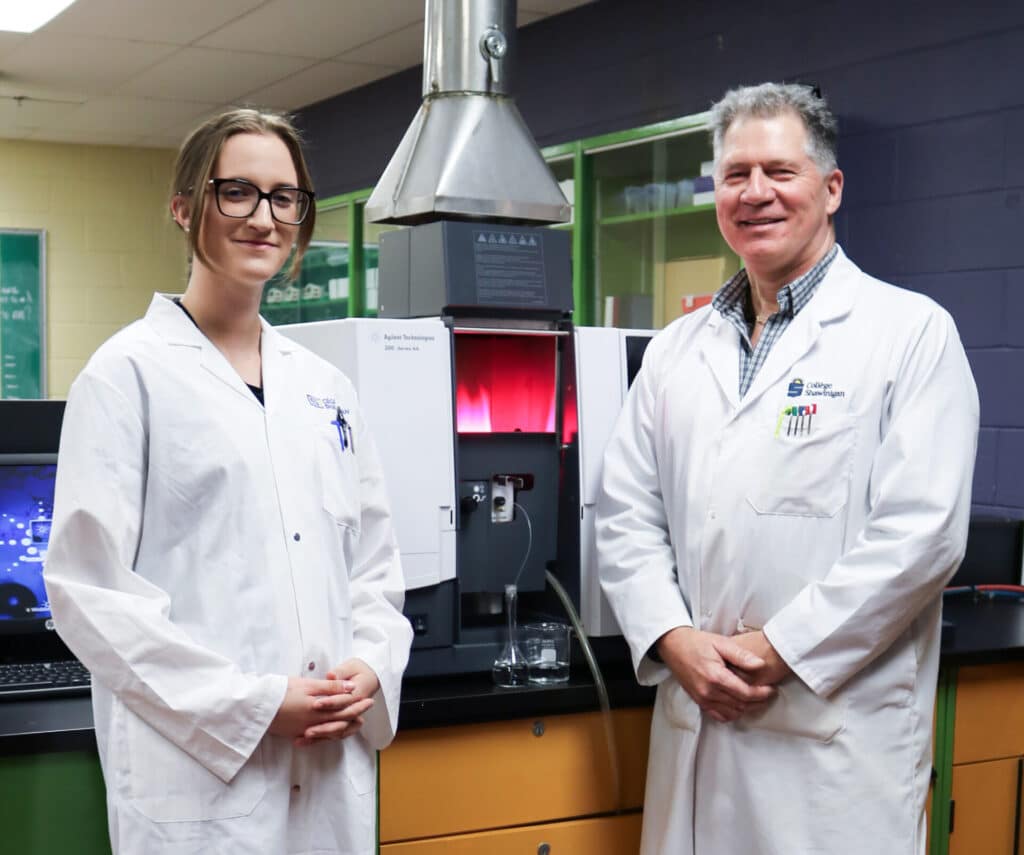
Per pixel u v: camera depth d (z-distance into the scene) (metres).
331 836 1.62
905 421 1.79
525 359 2.25
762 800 1.83
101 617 1.47
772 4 3.60
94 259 7.25
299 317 6.23
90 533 1.48
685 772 1.91
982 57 2.96
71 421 1.53
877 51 3.26
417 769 1.91
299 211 1.65
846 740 1.79
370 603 1.72
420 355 2.01
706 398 1.96
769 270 1.96
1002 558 2.91
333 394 1.73
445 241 2.06
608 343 2.16
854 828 1.78
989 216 2.96
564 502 2.16
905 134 3.18
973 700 2.33
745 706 1.84
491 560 2.12
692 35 3.93
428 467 2.00
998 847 2.37
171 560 1.52
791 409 1.86
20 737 1.67
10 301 7.04
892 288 1.94
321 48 5.10
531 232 2.15
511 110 2.54
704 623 1.92
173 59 5.33
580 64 4.44
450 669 2.02
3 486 2.01
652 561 1.99
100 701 1.57
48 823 1.72
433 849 1.93
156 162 7.36
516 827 2.00
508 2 2.55
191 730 1.47
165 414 1.53
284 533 1.56
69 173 7.16
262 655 1.53
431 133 2.45
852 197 3.36
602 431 2.13
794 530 1.83
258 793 1.52
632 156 4.12
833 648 1.76
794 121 1.90
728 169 1.94
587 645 2.04
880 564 1.74
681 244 3.91
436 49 2.53
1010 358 2.92
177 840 1.48
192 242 1.57
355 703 1.58
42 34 4.95
